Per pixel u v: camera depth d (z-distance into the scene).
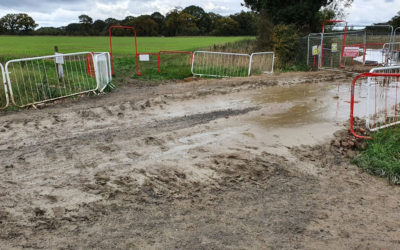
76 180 4.65
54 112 7.96
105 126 7.09
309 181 4.90
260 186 4.68
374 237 3.58
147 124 7.27
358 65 17.84
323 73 15.24
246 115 8.02
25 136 6.40
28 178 4.71
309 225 3.79
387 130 6.55
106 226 3.68
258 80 13.06
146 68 16.47
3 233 3.51
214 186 4.62
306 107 8.77
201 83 12.52
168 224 3.75
